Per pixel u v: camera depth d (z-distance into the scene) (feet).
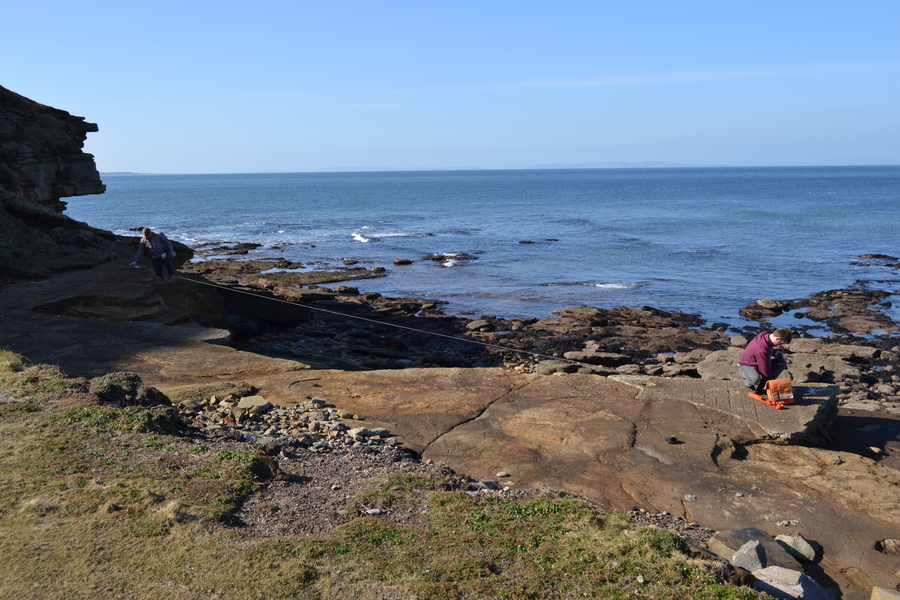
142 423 23.75
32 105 81.15
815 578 18.48
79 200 431.84
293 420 28.76
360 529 16.99
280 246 178.91
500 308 99.30
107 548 15.28
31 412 24.66
